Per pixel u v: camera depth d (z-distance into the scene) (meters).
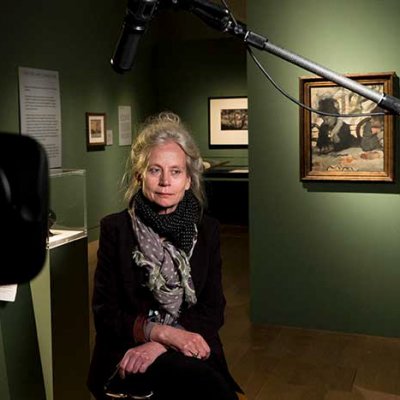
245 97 9.01
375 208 4.21
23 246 0.43
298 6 4.18
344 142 4.16
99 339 1.69
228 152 9.18
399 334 4.25
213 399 1.39
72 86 7.20
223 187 8.73
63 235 2.38
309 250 4.38
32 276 0.44
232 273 6.09
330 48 4.15
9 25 6.01
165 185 1.61
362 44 4.08
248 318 4.70
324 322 4.41
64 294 2.35
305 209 4.36
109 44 8.05
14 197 0.42
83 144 7.49
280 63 4.27
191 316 1.71
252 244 4.52
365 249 4.27
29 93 6.34
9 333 2.17
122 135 8.45
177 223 1.65
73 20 7.18
